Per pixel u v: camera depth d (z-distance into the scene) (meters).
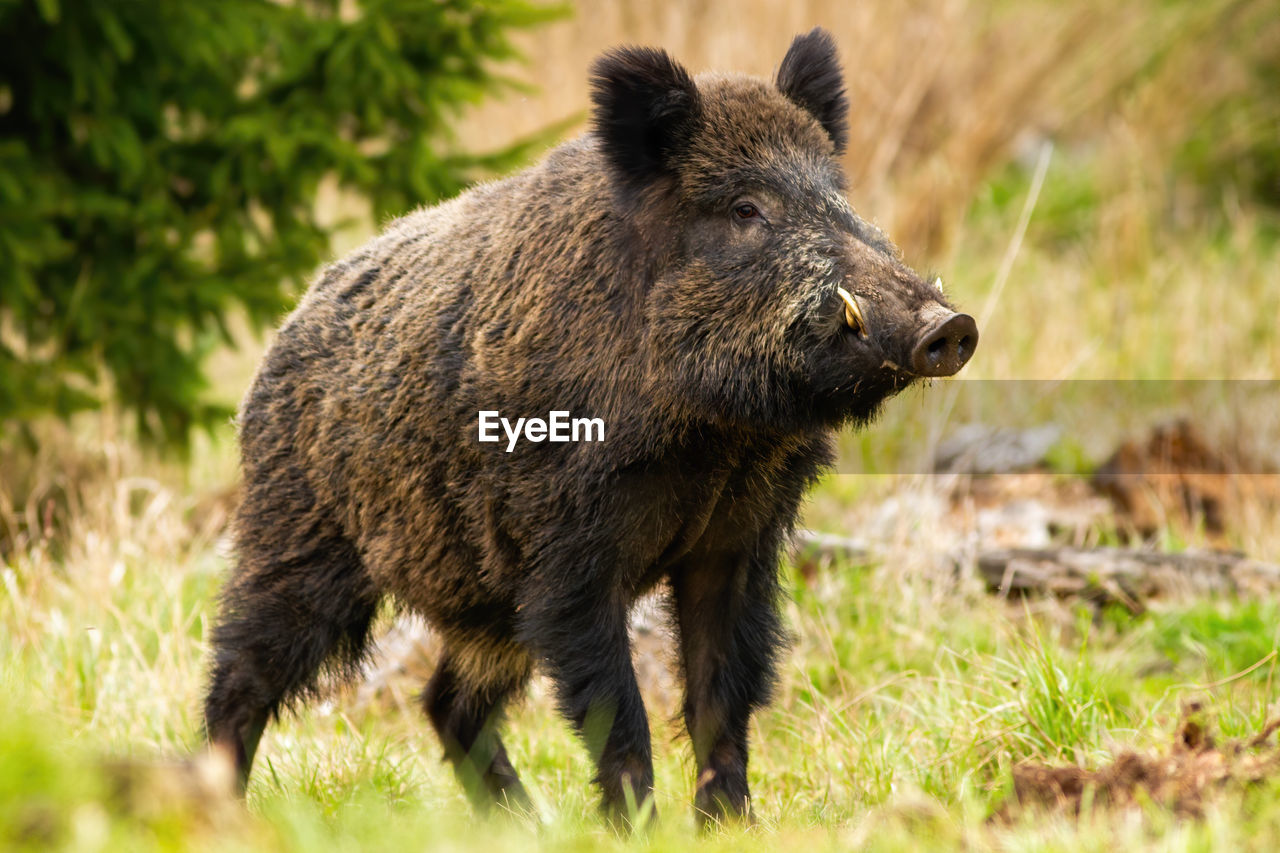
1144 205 29.03
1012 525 17.59
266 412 11.95
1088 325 25.41
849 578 15.54
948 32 31.69
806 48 11.09
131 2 17.06
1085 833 7.22
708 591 10.99
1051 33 33.56
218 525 18.03
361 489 11.27
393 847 7.14
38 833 6.36
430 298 11.00
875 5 31.03
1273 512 18.34
